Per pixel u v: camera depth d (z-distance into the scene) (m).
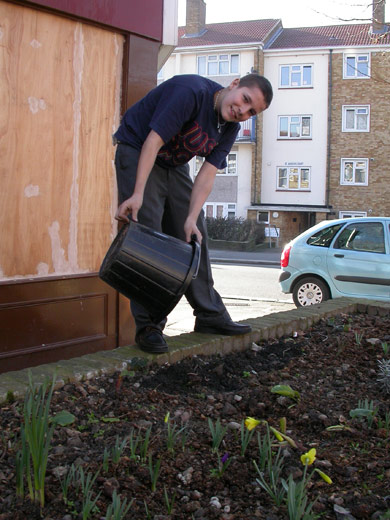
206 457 2.09
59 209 4.21
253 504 1.81
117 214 2.82
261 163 33.09
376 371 3.18
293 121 32.44
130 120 3.06
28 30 3.92
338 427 2.35
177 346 3.23
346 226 9.02
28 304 3.96
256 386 2.91
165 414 2.47
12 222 3.93
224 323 3.53
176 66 33.81
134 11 4.51
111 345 4.55
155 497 1.82
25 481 1.83
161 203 3.21
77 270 4.35
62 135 4.19
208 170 3.13
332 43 31.83
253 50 32.44
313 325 4.29
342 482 1.95
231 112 2.80
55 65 4.10
